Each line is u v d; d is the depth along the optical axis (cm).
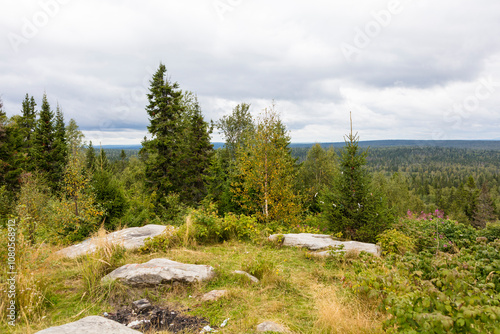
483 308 250
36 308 398
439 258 479
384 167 16275
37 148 2562
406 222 1009
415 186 11631
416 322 273
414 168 17888
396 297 311
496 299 281
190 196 2197
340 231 893
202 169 2253
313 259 704
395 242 739
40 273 487
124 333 310
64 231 1095
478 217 5125
